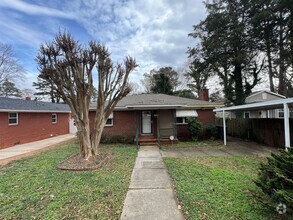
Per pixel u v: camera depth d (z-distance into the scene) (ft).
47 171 22.99
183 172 21.89
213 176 20.21
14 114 50.16
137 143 41.16
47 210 13.76
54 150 38.14
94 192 16.63
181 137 50.47
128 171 22.77
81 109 26.89
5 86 102.58
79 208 13.96
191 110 50.85
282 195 11.03
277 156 13.20
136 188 17.47
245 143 43.88
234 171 22.15
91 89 27.50
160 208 13.74
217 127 50.29
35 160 29.45
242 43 70.38
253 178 19.35
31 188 17.90
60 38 25.23
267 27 65.26
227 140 48.39
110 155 31.32
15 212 13.67
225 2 72.43
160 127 48.52
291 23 60.39
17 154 37.27
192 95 111.75
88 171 22.84
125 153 33.63
